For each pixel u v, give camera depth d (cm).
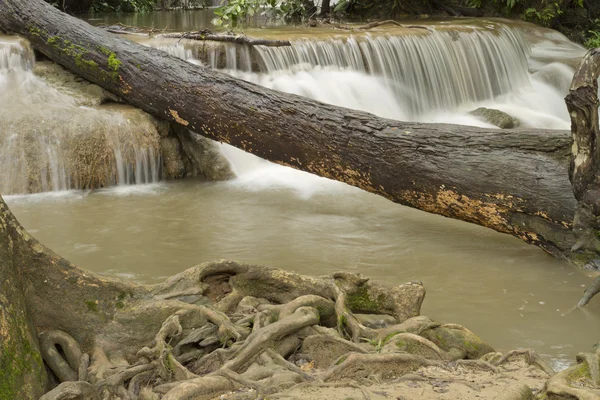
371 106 1304
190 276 498
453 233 815
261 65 1252
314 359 464
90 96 1081
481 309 614
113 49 1068
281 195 962
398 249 762
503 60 1527
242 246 761
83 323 454
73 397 395
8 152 953
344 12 1873
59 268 455
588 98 634
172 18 2031
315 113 885
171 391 394
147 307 464
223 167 1038
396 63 1370
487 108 1380
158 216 864
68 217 854
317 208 905
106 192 972
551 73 1554
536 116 1394
